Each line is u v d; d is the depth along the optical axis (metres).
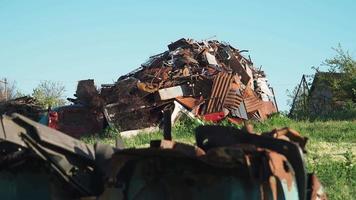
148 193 6.48
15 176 7.14
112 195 6.63
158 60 35.69
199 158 6.23
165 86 32.50
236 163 6.16
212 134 7.26
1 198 7.19
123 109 30.95
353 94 40.91
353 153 17.98
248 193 6.16
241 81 38.69
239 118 33.97
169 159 6.41
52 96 51.59
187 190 6.35
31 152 6.84
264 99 40.97
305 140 7.18
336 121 29.17
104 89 31.34
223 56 39.53
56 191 7.02
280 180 6.29
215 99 33.09
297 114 40.41
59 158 6.87
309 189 7.30
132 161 6.53
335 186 13.34
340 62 41.66
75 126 30.34
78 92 30.84
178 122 30.86
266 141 6.79
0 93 45.75
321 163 15.76
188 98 32.62
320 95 42.91
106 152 6.97
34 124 6.73
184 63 34.78
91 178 7.03
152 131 29.30
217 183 6.26
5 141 6.73
